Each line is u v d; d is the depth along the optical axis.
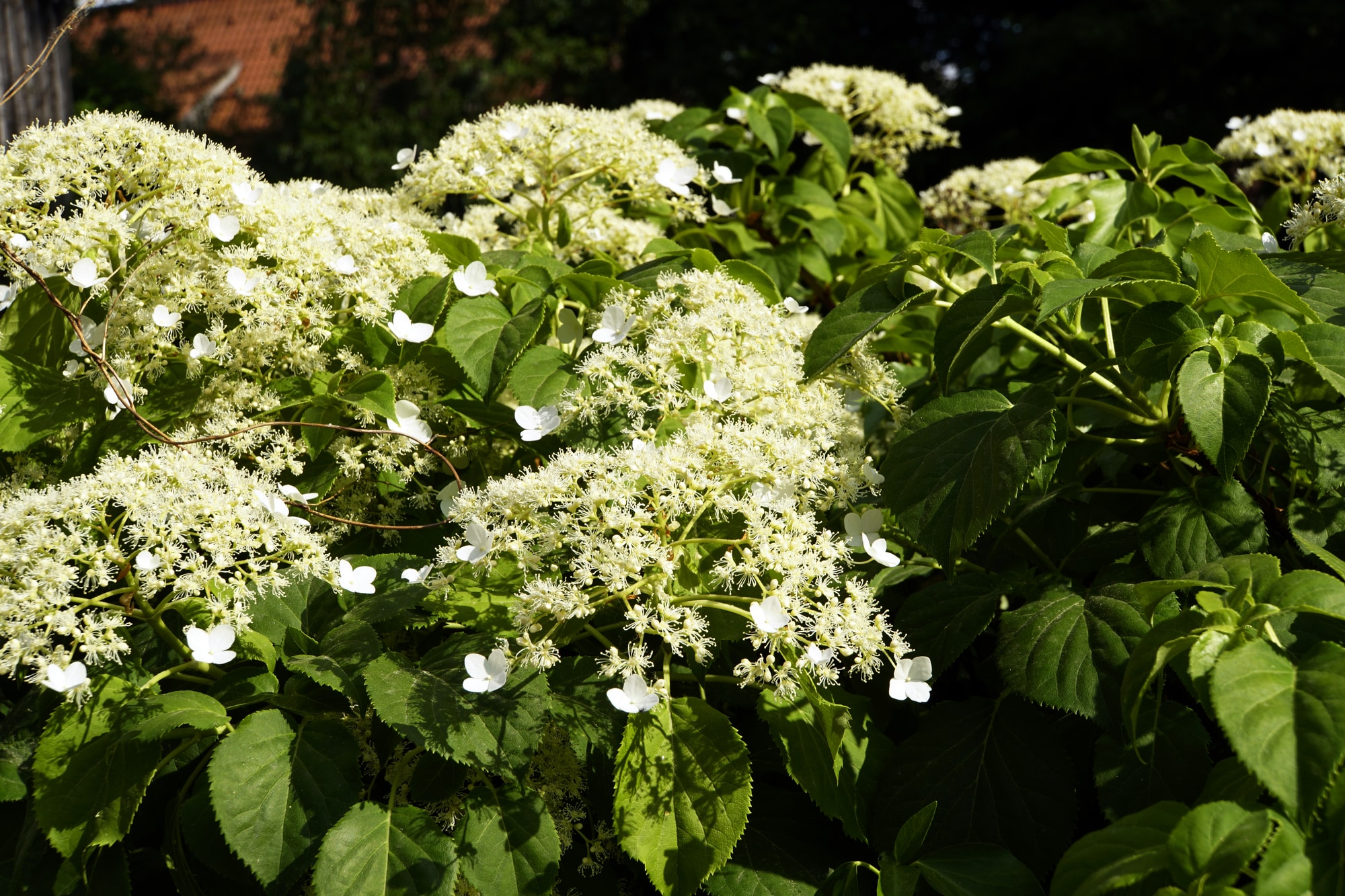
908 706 1.12
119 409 1.12
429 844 0.97
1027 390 1.08
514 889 0.97
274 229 1.15
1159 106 6.64
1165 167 1.33
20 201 1.14
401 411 1.12
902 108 1.73
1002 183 1.79
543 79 7.85
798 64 7.48
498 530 1.01
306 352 1.14
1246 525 1.05
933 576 1.21
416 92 8.14
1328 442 1.06
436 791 1.01
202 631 1.00
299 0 8.96
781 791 1.06
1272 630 0.94
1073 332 1.15
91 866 0.98
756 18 7.54
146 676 1.01
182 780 1.03
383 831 0.97
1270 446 1.09
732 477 1.03
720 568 1.00
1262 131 1.49
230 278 1.12
